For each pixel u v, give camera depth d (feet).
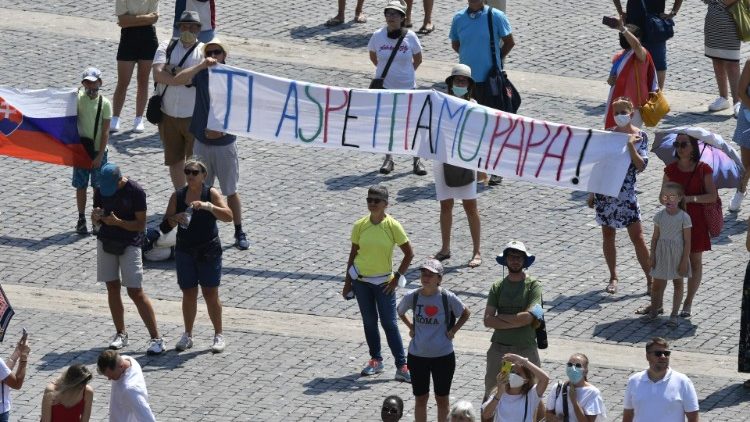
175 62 163.53
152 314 140.97
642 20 190.29
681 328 148.25
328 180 175.32
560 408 119.44
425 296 128.36
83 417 117.50
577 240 164.86
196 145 159.84
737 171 153.48
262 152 180.96
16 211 165.17
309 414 131.23
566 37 210.38
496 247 162.20
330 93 159.53
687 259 146.61
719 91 195.21
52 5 210.18
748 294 136.46
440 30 209.97
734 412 133.90
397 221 152.46
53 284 152.46
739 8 191.52
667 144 155.02
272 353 141.59
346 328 147.02
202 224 140.26
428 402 135.03
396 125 159.12
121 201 139.74
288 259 158.71
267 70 194.29
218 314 141.59
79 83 189.47
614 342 145.28
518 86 196.03
